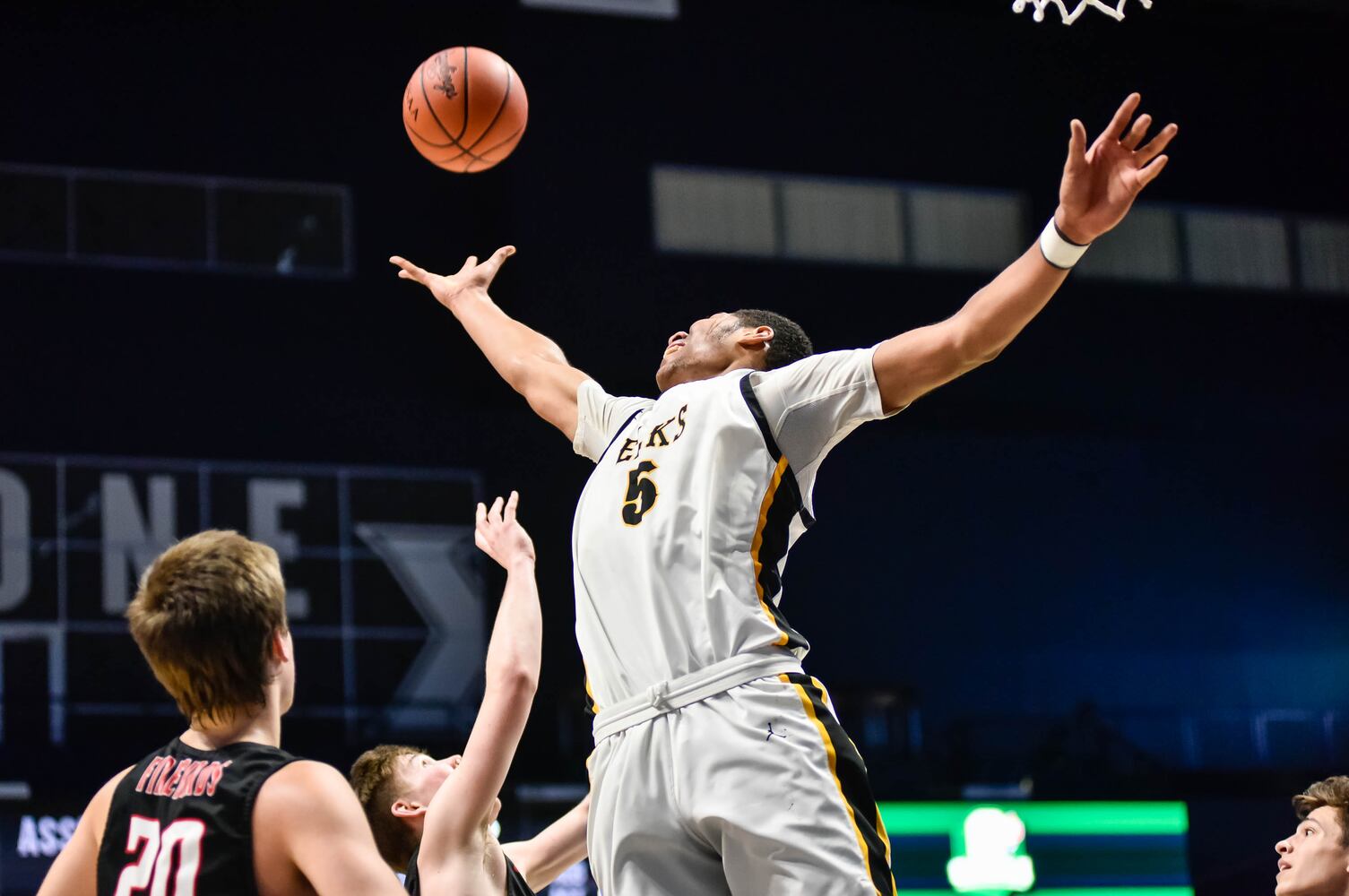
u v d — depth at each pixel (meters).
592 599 2.54
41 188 13.53
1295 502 16.19
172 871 2.11
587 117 14.67
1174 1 15.91
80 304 13.45
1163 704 15.40
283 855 2.12
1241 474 16.16
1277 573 15.95
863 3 15.62
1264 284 15.98
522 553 2.75
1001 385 15.16
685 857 2.37
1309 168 16.33
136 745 12.05
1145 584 15.64
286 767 2.16
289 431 13.77
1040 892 11.95
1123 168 2.25
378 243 14.40
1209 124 16.12
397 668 13.25
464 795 2.57
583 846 3.28
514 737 2.60
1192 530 15.87
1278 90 16.39
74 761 11.65
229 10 14.42
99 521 12.80
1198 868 12.79
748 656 2.36
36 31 13.80
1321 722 14.94
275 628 2.25
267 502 13.35
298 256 14.16
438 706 13.22
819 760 2.32
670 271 14.59
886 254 15.22
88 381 13.30
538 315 14.15
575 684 13.78
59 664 12.33
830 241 15.10
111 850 2.18
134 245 13.70
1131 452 15.91
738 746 2.30
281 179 14.24
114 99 13.90
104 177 13.73
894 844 11.68
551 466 14.45
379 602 13.38
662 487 2.48
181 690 2.20
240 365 13.78
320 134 14.45
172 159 13.98
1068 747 13.93
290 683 2.31
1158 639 15.55
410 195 14.57
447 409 14.27
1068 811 12.30
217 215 14.00
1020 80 15.84
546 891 10.53
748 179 14.99
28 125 13.59
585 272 14.34
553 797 12.21
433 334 14.41
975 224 15.49
